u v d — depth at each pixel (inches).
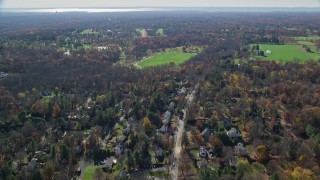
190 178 7682.1
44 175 7588.6
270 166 7829.7
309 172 7185.0
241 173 7564.0
